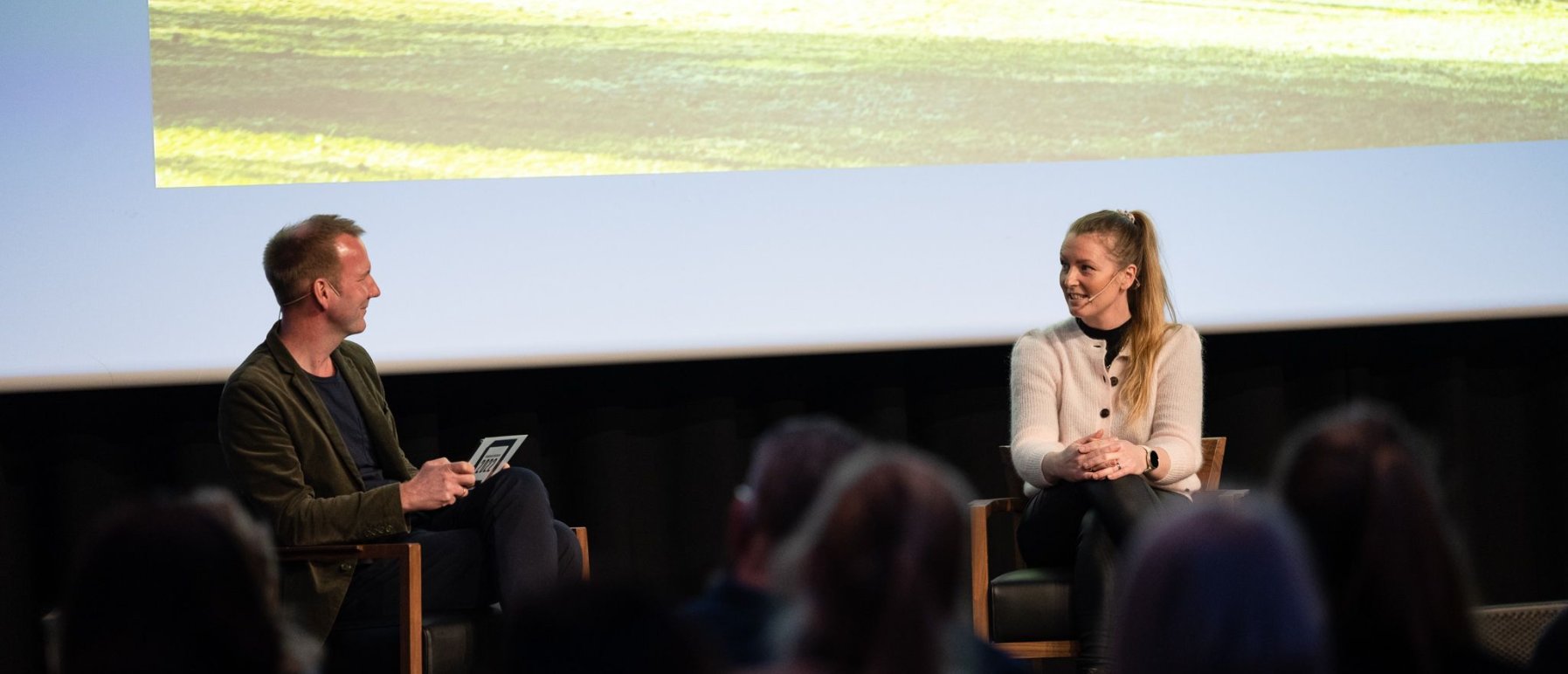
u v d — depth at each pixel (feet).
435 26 10.20
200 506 3.02
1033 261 10.53
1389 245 10.59
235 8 10.05
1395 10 10.63
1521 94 10.64
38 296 9.80
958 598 3.12
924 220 10.50
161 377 9.90
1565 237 10.61
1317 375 11.37
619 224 10.32
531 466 10.82
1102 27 10.57
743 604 4.04
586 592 2.82
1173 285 10.57
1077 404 8.14
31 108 9.83
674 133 10.37
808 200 10.45
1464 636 3.56
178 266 9.93
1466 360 11.39
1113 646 2.96
